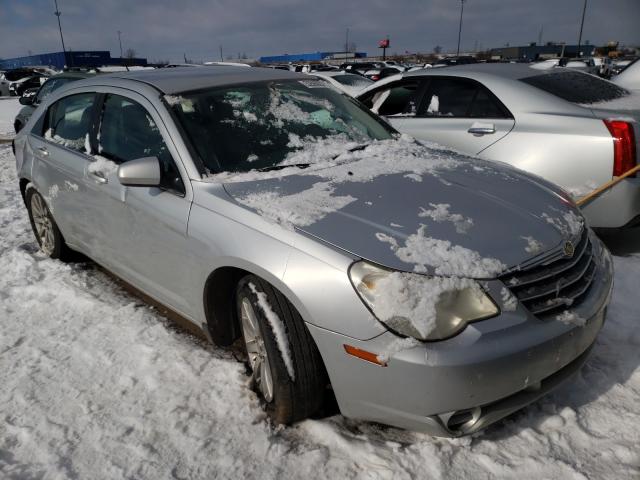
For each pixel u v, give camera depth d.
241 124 3.08
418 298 1.98
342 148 3.16
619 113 4.12
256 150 2.96
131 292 3.84
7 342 3.19
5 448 2.34
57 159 3.85
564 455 2.18
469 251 2.13
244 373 2.78
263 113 3.21
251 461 2.22
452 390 1.94
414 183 2.67
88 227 3.62
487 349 1.95
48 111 4.29
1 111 19.98
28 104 9.78
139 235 3.02
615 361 2.77
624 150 3.90
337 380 2.13
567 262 2.31
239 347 3.06
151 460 2.24
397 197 2.49
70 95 4.01
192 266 2.65
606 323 3.12
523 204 2.56
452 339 1.95
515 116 4.39
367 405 2.09
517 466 2.13
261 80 3.51
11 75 27.23
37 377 2.83
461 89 4.82
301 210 2.38
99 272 4.21
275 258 2.23
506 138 4.36
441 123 4.79
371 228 2.23
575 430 2.30
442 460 2.17
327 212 2.36
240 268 2.37
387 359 1.97
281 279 2.19
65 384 2.76
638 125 4.00
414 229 2.24
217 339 2.77
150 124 3.08
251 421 2.45
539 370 2.07
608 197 3.96
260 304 2.30
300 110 3.38
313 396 2.29
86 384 2.76
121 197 3.11
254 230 2.36
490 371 1.95
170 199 2.79
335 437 2.31
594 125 4.03
